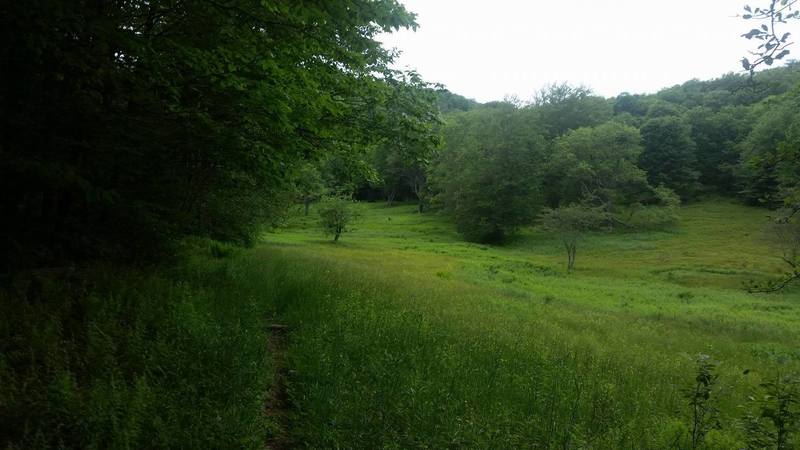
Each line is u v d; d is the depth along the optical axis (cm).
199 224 1527
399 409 424
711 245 5269
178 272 843
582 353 851
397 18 775
